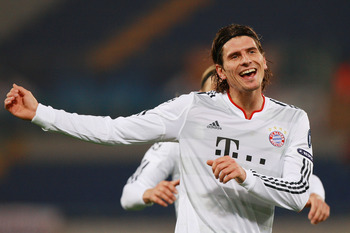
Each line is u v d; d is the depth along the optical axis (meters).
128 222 35.53
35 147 51.53
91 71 67.31
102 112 62.84
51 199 42.31
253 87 11.02
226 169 10.18
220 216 11.30
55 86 64.31
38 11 73.31
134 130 11.08
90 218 37.16
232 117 11.46
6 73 64.81
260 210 11.46
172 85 64.44
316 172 41.81
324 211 13.45
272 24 70.12
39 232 34.16
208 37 71.69
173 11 73.31
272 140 11.41
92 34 73.19
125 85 65.19
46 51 71.31
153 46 71.12
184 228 11.47
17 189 42.72
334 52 64.00
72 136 10.79
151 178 14.62
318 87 59.28
